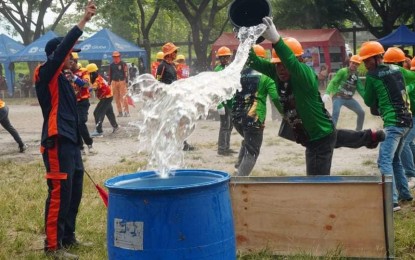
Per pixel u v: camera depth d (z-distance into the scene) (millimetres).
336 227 5340
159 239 3768
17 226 7051
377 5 35375
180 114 4641
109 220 3977
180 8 35750
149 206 3771
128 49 31969
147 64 37031
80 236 6539
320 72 31891
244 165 8078
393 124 7230
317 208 5371
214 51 32281
